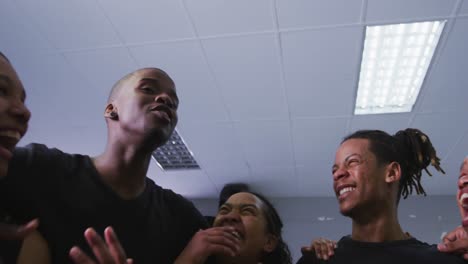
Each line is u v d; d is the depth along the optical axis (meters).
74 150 3.99
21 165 1.03
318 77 2.80
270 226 1.44
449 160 4.03
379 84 2.97
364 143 1.29
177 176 4.62
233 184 4.67
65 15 2.37
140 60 2.68
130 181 1.14
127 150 1.13
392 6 2.23
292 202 5.21
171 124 1.16
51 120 3.47
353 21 2.33
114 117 1.18
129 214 1.10
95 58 2.69
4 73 0.75
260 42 2.50
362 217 1.22
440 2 2.20
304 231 5.04
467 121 3.30
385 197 1.23
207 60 2.66
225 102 3.12
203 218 1.35
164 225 1.18
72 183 1.08
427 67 2.72
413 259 1.11
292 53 2.58
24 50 2.66
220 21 2.35
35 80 2.94
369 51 2.63
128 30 2.45
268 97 3.04
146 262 1.09
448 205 4.97
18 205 0.99
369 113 3.23
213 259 1.31
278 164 4.25
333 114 3.25
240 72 2.77
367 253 1.16
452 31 2.39
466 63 2.63
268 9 2.27
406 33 2.47
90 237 0.69
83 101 3.17
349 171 1.25
